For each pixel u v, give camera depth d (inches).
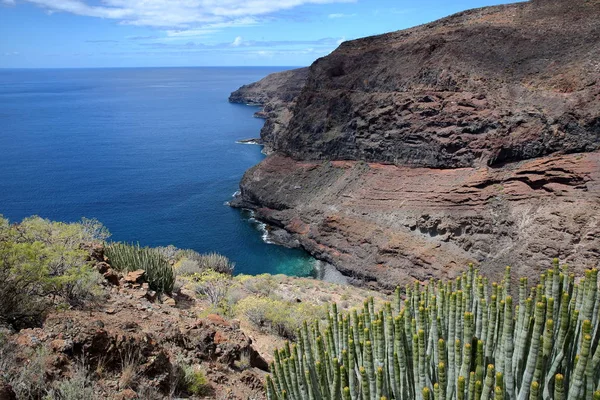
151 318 369.4
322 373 217.3
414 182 1952.5
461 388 173.2
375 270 1779.0
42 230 446.9
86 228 605.6
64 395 219.3
